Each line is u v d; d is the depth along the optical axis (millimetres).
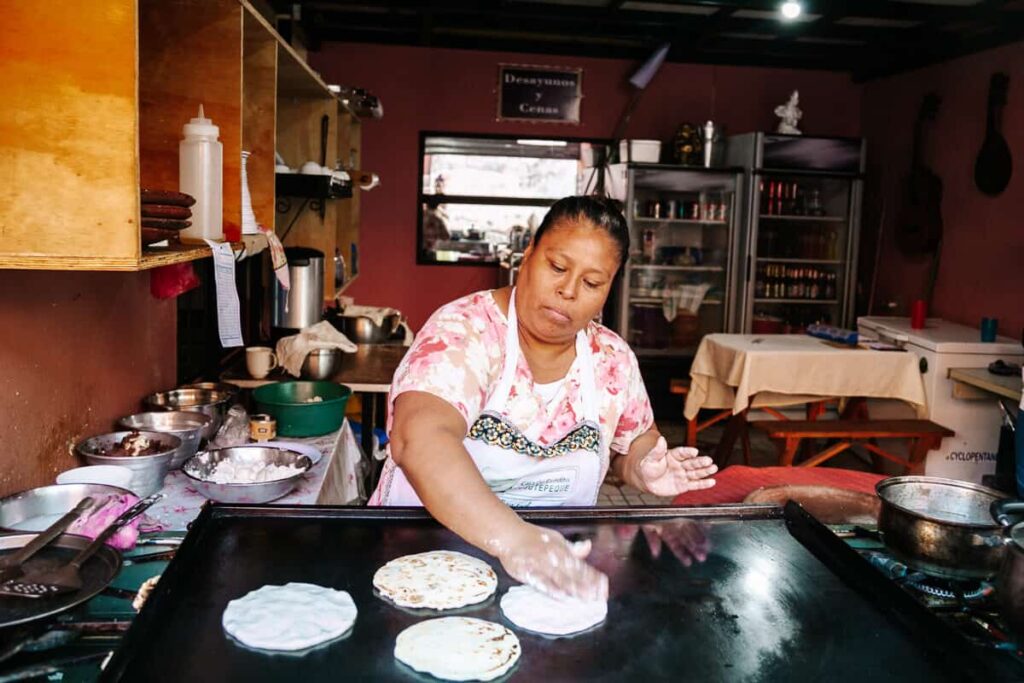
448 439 1276
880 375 4785
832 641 1288
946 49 5750
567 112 6730
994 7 5039
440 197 6723
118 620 1295
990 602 1506
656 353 6473
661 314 6625
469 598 1376
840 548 1550
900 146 6430
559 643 1266
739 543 1602
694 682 1177
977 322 5539
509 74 6633
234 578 1391
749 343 5035
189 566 1415
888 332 5242
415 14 5992
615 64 6723
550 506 1744
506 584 1457
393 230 6734
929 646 1280
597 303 1506
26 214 1432
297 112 4578
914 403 4777
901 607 1375
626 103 6770
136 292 2668
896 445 5312
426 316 6867
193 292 3412
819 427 4453
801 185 6629
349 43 6480
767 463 5539
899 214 6398
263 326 4273
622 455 1893
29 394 1908
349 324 4559
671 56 6566
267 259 3891
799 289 6562
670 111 6801
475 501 1181
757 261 6539
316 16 5742
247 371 3549
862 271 6914
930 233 5977
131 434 2215
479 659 1192
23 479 1883
